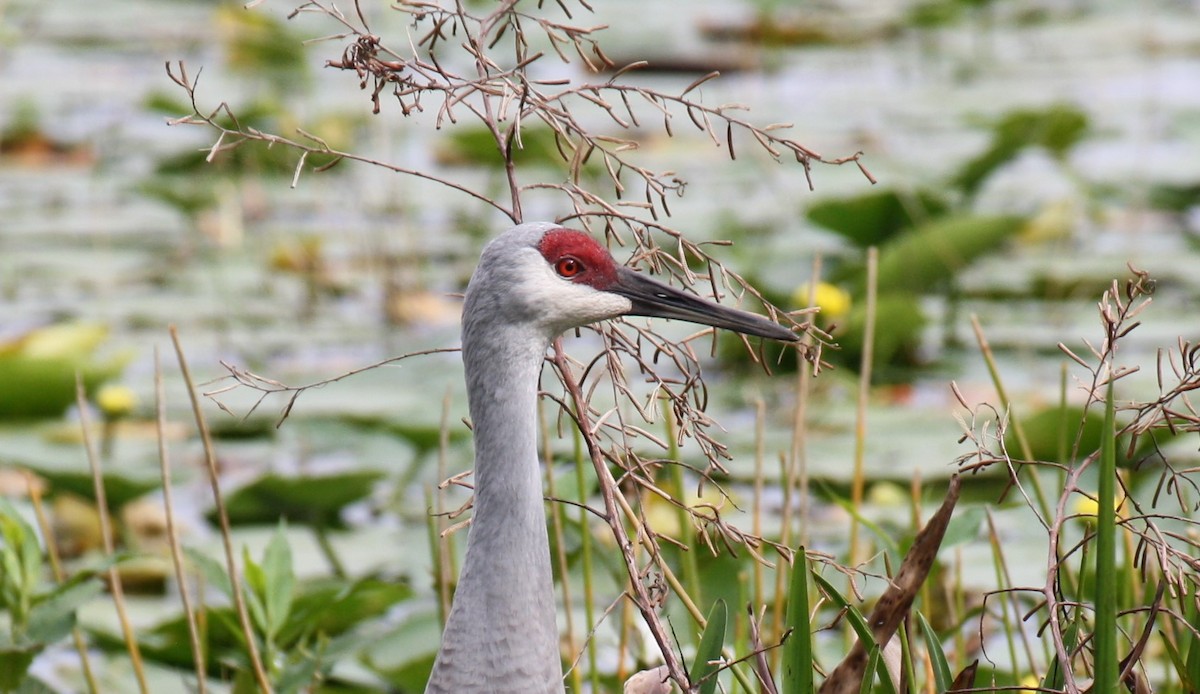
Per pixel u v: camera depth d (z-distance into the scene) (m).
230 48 21.64
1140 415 6.14
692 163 19.00
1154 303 14.79
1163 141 19.62
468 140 16.59
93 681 8.25
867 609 8.59
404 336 14.25
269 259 16.16
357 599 8.52
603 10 26.88
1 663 7.69
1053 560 5.96
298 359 13.91
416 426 11.21
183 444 12.23
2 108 21.23
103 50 25.00
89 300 15.25
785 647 6.18
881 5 28.28
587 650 8.62
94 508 10.88
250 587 8.18
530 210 17.50
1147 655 8.57
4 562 7.86
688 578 7.72
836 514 10.68
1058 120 16.09
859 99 22.03
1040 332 14.10
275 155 17.75
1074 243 16.75
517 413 5.94
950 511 6.00
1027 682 7.39
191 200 16.36
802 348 6.46
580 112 20.72
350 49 6.22
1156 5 28.73
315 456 12.20
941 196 14.99
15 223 17.42
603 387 12.09
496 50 22.61
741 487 11.38
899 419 12.12
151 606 9.99
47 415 12.36
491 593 5.93
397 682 8.27
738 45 24.73
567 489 7.84
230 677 8.73
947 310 14.09
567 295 6.00
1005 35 26.67
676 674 6.13
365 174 18.28
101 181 18.72
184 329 14.48
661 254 6.42
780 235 15.98
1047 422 10.15
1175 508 8.91
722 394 12.88
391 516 11.17
